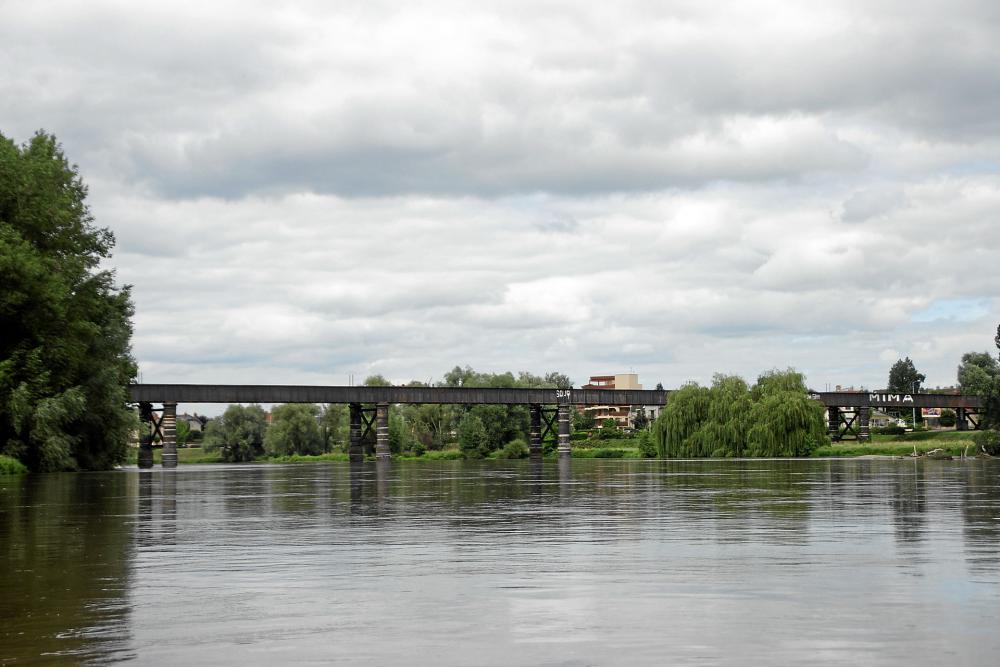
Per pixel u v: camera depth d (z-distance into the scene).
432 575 12.16
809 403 97.88
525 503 26.66
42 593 11.09
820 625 8.88
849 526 18.02
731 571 12.19
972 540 15.45
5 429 62.78
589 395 130.62
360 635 8.70
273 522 20.44
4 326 61.31
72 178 69.12
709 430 99.62
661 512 22.17
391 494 32.75
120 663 7.79
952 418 182.38
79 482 46.69
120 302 75.44
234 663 7.75
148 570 12.88
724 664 7.53
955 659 7.63
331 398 119.12
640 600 10.21
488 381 178.62
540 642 8.33
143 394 104.94
